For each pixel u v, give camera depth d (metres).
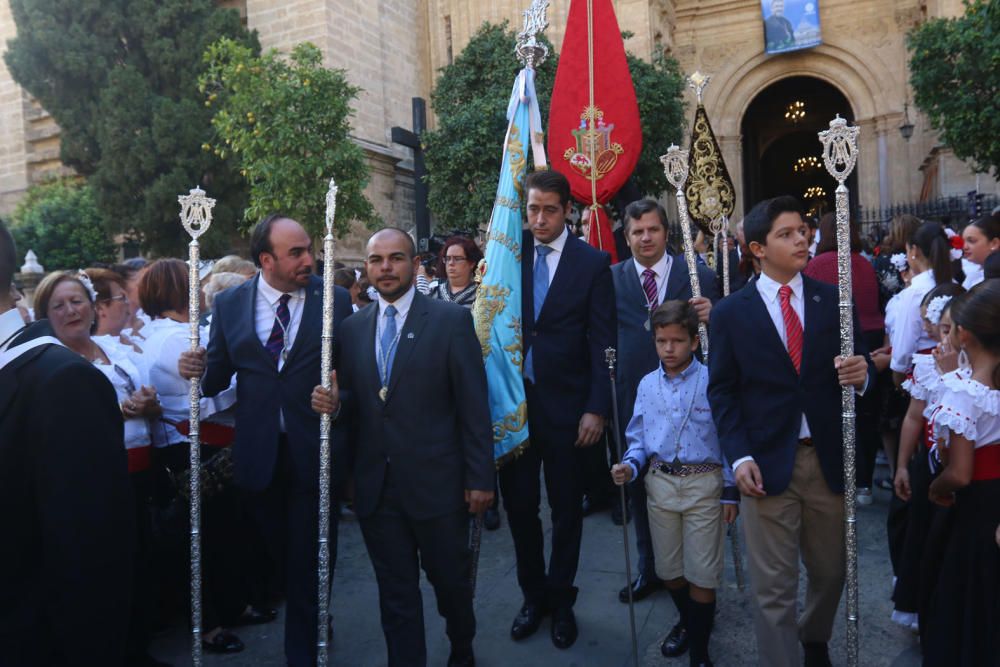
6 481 1.92
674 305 3.39
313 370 3.52
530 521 3.78
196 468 3.33
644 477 4.08
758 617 2.95
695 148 5.03
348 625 4.09
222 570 3.95
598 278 3.71
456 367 3.21
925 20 20.16
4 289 2.06
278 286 3.57
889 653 3.52
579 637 3.77
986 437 2.61
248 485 3.41
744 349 2.96
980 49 12.72
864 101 21.58
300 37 15.87
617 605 4.12
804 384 2.90
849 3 21.50
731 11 22.66
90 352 3.68
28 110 21.36
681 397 3.37
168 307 4.25
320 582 3.14
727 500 3.16
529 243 3.92
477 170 13.57
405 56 18.81
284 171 11.13
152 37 15.40
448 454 3.21
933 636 2.76
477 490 3.18
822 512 2.93
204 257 15.45
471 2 18.50
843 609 3.96
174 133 14.88
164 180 14.75
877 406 5.23
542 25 4.06
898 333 4.33
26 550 1.97
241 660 3.79
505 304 3.69
